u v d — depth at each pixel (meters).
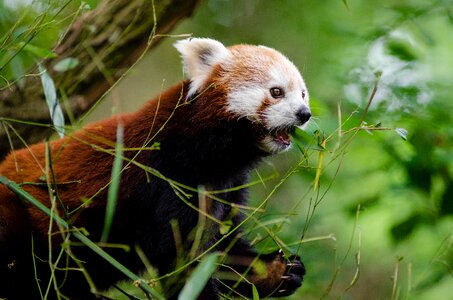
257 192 16.42
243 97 9.75
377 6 17.84
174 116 9.41
